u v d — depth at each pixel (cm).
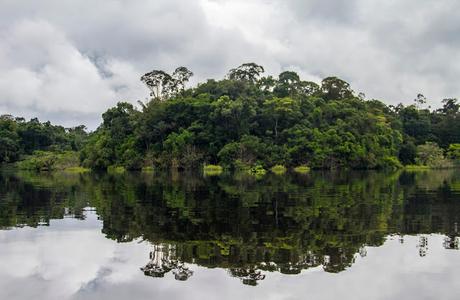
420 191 3622
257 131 10088
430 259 1343
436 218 2117
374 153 10131
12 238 1694
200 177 6400
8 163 12519
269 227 1881
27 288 1102
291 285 1104
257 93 10988
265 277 1171
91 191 3766
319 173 7862
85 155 10912
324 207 2541
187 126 10319
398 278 1156
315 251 1446
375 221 2034
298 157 9456
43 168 10131
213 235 1717
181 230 1828
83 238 1684
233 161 9038
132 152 10112
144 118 10394
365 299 1003
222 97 9888
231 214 2272
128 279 1170
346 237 1666
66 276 1202
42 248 1528
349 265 1280
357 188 3981
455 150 12062
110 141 10531
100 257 1401
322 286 1096
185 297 1030
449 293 1039
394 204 2681
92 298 1031
